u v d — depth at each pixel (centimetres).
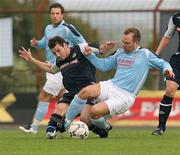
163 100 3366
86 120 3173
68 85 3216
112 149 2700
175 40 5300
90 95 3080
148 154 2536
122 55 3100
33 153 2589
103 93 3077
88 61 3216
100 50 3119
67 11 5625
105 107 3030
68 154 2538
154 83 5522
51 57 3669
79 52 3200
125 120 5325
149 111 5344
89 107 3159
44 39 3722
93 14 5634
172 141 3030
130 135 3388
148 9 5528
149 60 3086
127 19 5581
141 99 5356
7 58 5697
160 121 3378
